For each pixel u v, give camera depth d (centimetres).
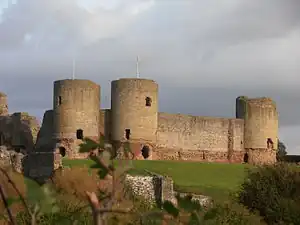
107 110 7319
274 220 3678
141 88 7206
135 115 7169
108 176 520
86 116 7144
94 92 7219
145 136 7212
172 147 7550
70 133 7100
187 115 7725
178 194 605
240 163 7662
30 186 545
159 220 565
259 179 4131
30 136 7825
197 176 6059
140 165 6419
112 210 495
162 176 4628
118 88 7206
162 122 7500
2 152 5219
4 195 525
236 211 3052
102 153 528
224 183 5644
